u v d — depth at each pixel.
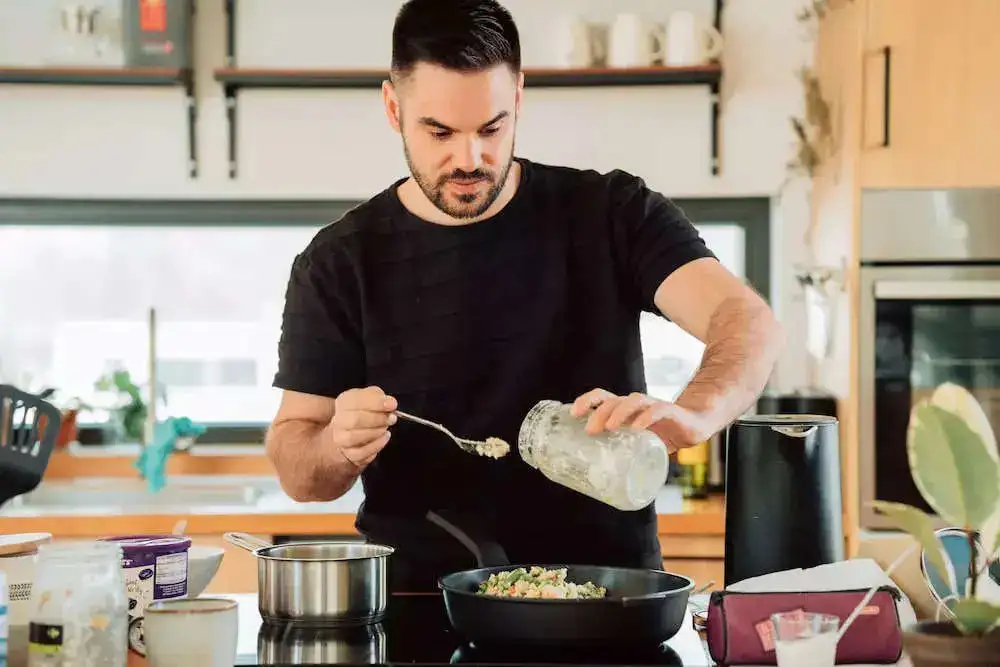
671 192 3.58
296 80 3.44
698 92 3.56
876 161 3.08
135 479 3.48
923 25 3.05
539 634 1.24
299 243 3.78
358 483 3.39
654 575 1.41
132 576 1.36
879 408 3.07
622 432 1.30
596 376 1.82
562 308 1.82
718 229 3.74
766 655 1.22
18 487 1.41
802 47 3.55
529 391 1.81
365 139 3.60
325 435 1.72
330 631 1.41
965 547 1.41
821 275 3.32
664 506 3.08
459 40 1.55
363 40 3.57
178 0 3.41
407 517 1.82
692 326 1.71
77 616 1.12
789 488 1.51
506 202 1.83
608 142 3.58
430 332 1.82
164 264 3.76
